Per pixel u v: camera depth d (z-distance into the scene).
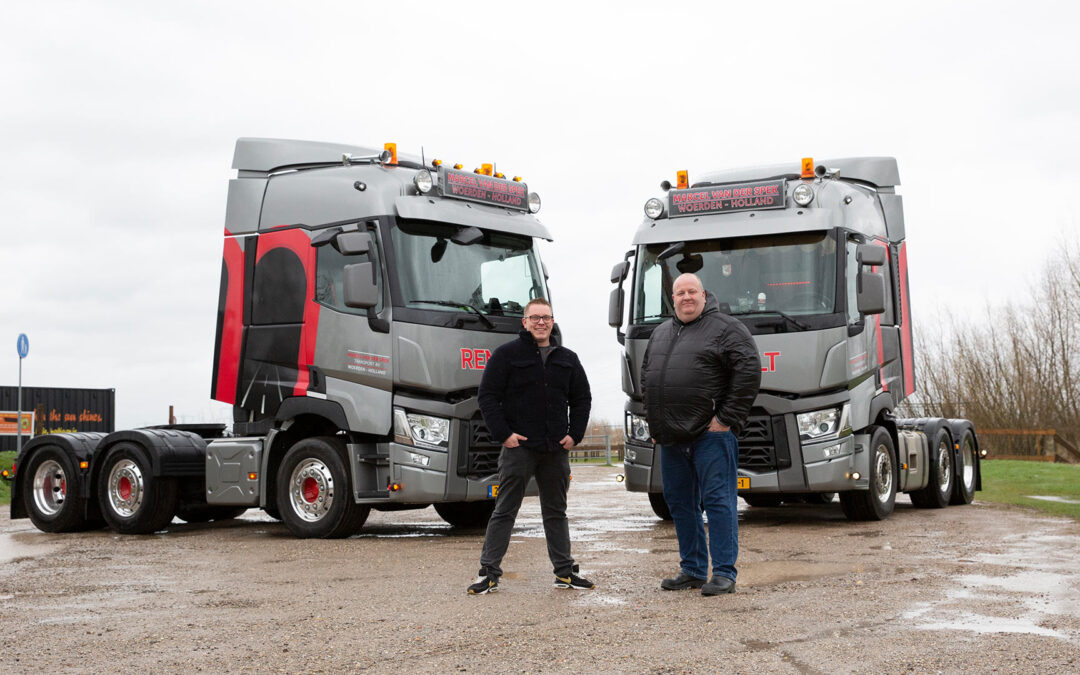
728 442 7.23
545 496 7.39
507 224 11.67
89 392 26.09
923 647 5.38
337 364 10.84
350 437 10.86
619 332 12.55
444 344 10.76
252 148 11.74
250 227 11.59
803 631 5.81
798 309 11.59
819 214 11.70
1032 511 13.73
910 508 14.48
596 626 6.00
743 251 11.91
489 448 11.11
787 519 12.79
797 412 11.49
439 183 11.24
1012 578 7.63
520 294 11.69
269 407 11.32
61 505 12.33
